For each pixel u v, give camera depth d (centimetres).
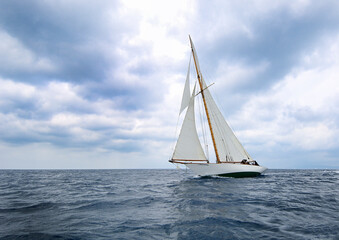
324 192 1598
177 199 1302
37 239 631
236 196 1370
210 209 1009
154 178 3856
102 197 1465
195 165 2614
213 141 2844
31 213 983
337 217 852
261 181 2433
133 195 1546
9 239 634
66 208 1093
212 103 2973
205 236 638
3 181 3319
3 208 1107
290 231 677
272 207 1041
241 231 680
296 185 2139
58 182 3069
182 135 2583
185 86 2759
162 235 653
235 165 2528
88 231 700
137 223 789
